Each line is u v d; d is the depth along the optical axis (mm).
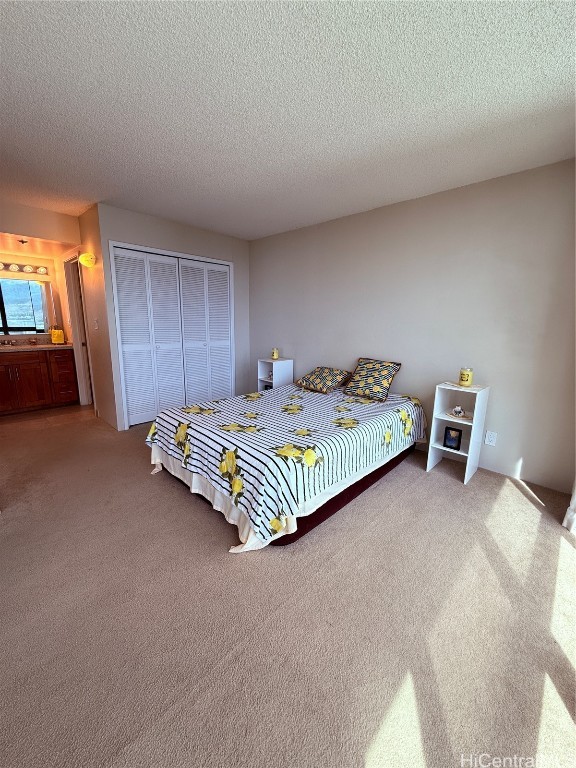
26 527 1993
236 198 3047
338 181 2648
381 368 3225
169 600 1499
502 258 2561
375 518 2125
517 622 1411
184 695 1121
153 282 3756
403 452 2910
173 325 4020
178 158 2307
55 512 2146
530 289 2463
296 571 1682
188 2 1146
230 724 1044
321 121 1864
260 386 4371
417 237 2998
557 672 1212
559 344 2387
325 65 1431
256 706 1094
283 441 2021
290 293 4199
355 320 3561
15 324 4691
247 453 1873
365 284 3426
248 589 1567
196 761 956
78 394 4734
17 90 1602
